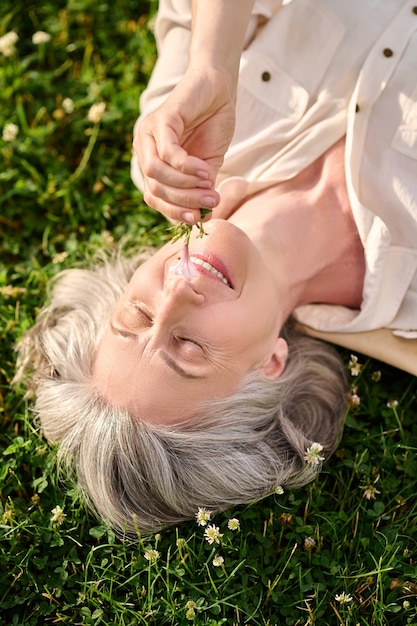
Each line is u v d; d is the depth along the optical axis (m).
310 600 2.78
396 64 2.91
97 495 2.80
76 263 3.56
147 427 2.73
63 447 2.85
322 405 3.12
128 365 2.70
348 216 3.01
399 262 2.99
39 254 3.78
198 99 2.39
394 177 2.94
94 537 2.95
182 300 2.56
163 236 3.61
